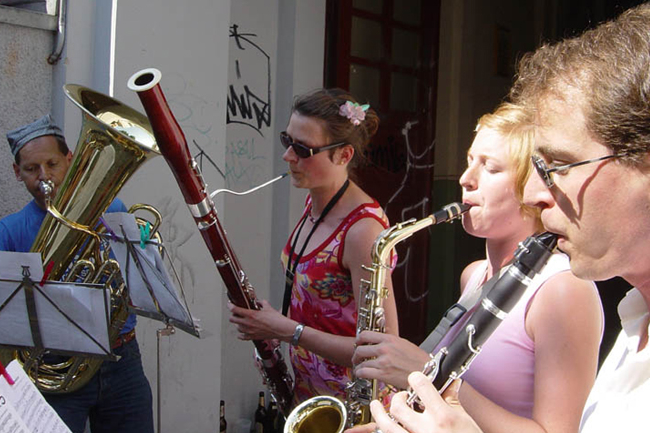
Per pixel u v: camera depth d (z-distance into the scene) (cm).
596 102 93
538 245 129
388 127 503
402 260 527
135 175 312
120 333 260
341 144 233
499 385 150
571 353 139
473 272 197
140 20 312
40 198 250
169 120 185
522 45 598
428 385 118
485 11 557
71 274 213
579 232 98
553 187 101
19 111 310
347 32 465
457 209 177
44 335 205
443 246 541
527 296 148
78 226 213
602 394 108
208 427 343
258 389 408
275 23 408
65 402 246
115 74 307
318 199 237
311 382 235
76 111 315
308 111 232
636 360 102
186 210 328
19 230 249
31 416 143
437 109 533
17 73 307
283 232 407
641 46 91
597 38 98
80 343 205
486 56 562
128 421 262
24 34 308
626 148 91
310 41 411
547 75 102
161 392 324
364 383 194
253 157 401
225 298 391
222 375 392
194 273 332
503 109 172
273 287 411
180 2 324
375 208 229
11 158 310
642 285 100
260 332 229
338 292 226
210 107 339
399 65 506
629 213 94
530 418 149
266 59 405
